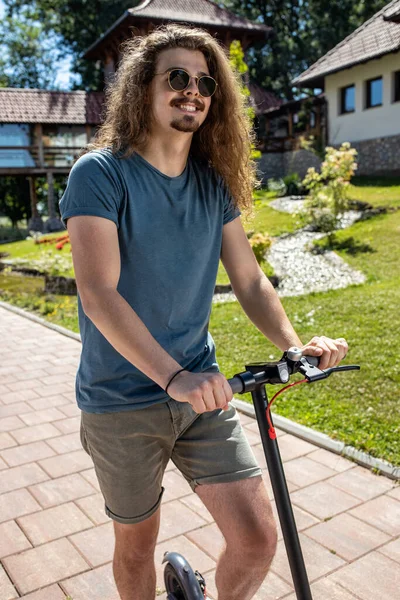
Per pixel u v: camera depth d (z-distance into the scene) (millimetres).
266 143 26953
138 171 1808
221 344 6793
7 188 33781
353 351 5895
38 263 13750
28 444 4355
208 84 1831
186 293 1892
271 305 2049
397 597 2615
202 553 2961
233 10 38219
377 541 3006
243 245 2125
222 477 1805
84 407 1961
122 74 1882
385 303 7590
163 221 1825
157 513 2037
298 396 4926
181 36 1842
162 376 1557
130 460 1911
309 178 13297
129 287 1823
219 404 1502
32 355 6957
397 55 20828
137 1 37156
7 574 2842
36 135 27891
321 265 10930
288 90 38688
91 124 28078
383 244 11719
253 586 1775
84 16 38875
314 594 2641
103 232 1702
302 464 3842
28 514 3377
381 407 4539
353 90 23344
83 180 1720
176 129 1815
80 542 3092
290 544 1617
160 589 2705
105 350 1874
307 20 37500
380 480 3611
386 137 21906
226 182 2064
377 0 33562
